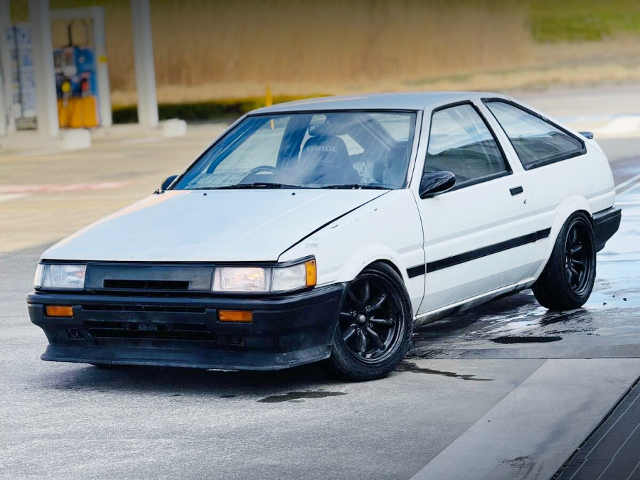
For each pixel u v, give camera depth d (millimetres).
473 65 55344
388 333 7070
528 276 8344
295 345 6555
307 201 7141
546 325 8250
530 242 8211
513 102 8680
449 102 7965
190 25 56250
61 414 6531
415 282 7219
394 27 56031
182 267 6621
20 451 5832
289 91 56312
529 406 6203
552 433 5715
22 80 34562
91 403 6754
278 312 6406
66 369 7688
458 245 7531
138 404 6684
